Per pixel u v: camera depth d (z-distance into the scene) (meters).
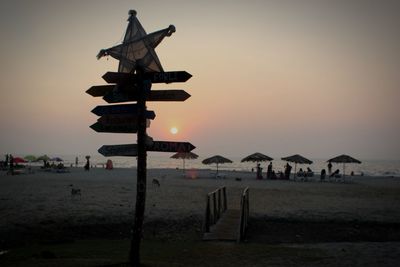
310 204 20.92
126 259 8.95
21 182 30.78
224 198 18.19
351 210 18.80
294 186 33.12
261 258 9.51
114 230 14.43
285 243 13.20
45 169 51.97
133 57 7.34
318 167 153.12
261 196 24.75
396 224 15.69
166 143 7.29
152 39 7.23
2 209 16.89
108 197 21.70
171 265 7.81
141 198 7.21
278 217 16.77
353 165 174.50
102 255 9.84
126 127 7.52
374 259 9.52
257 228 15.23
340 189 30.58
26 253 10.43
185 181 37.88
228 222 15.06
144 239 13.42
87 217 15.64
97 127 7.59
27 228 13.69
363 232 14.80
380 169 126.56
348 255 9.97
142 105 7.16
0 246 11.82
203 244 11.70
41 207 17.56
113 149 7.37
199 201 21.33
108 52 7.62
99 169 59.59
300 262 9.10
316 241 13.64
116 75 7.12
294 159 43.78
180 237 13.77
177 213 17.25
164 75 7.21
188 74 7.12
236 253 10.10
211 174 52.22
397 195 26.27
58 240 12.59
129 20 7.54
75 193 22.31
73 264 7.61
